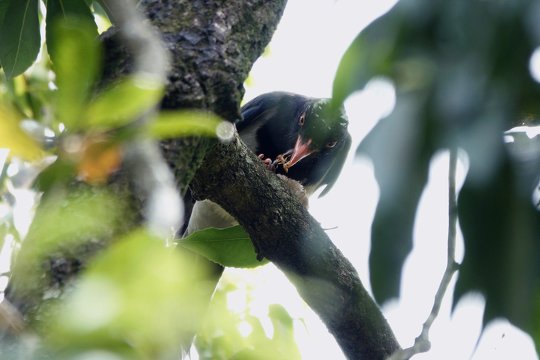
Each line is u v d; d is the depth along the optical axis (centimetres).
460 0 316
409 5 320
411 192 310
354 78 322
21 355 289
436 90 314
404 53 321
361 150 319
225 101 514
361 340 800
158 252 247
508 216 310
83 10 705
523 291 306
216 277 810
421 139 313
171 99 486
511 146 326
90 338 239
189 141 480
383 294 308
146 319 244
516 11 305
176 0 538
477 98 309
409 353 516
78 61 275
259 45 561
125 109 278
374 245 311
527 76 305
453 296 324
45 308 363
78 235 377
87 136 286
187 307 254
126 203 388
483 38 311
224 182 700
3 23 692
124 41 370
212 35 523
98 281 241
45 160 297
